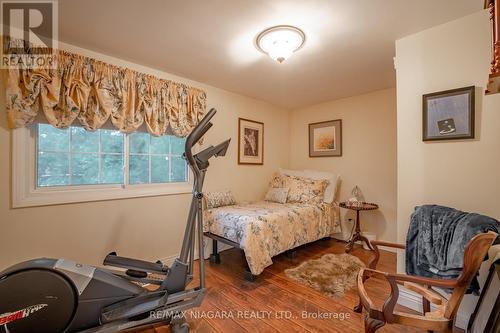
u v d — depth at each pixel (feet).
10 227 5.89
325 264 8.94
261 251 7.72
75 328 4.35
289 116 14.62
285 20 5.66
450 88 5.69
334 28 5.98
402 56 6.43
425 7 5.18
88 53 7.08
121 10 5.32
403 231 6.39
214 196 9.92
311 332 5.19
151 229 8.40
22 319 3.97
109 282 4.70
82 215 6.97
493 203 5.16
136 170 8.40
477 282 4.34
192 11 5.35
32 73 5.89
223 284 7.40
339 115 12.46
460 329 5.23
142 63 8.06
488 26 5.21
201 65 8.24
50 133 6.69
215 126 10.46
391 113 10.68
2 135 5.80
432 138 5.88
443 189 5.80
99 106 6.97
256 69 8.58
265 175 13.00
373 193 11.20
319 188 11.41
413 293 6.11
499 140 5.11
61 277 4.24
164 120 8.42
